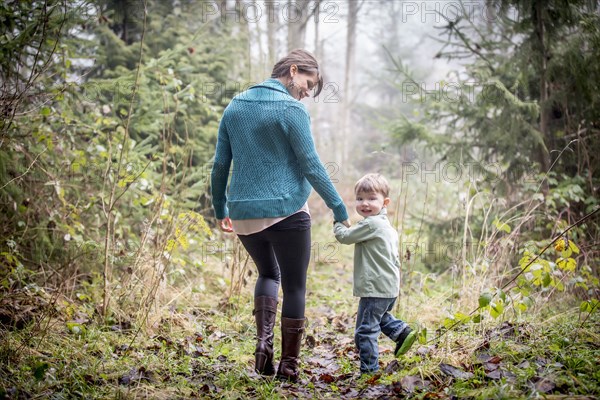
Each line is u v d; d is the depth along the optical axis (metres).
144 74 5.10
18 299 3.54
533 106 5.25
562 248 3.33
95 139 4.35
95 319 3.59
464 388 2.53
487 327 3.50
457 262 4.84
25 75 4.35
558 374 2.57
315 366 3.31
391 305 3.18
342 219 3.00
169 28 6.38
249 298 4.61
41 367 2.53
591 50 5.17
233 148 2.88
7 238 3.78
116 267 4.35
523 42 5.41
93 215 4.69
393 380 2.79
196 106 5.95
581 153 5.34
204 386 2.76
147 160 5.05
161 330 3.68
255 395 2.72
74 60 5.55
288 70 2.96
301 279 2.95
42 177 4.32
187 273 4.96
